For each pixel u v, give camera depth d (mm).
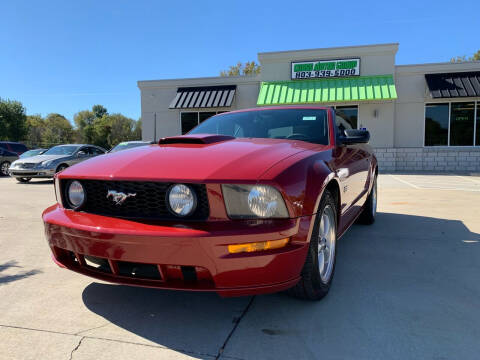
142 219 2027
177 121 16672
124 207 2113
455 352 1855
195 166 2055
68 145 12758
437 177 11547
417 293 2574
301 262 2064
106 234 1956
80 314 2312
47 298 2555
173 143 2730
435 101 14281
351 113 14641
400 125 14609
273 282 1954
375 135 14438
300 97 13938
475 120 14047
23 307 2412
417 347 1904
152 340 2002
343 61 14188
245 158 2150
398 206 6223
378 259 3338
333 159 2664
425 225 4727
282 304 2424
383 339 1986
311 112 3408
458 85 13242
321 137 3064
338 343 1952
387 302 2436
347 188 3059
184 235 1834
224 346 1937
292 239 1989
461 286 2693
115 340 2002
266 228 1888
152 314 2312
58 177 2383
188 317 2268
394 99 14023
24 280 2900
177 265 1903
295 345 1938
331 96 13586
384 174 12734
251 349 1905
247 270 1888
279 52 14797
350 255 3457
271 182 1932
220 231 1845
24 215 5707
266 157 2191
